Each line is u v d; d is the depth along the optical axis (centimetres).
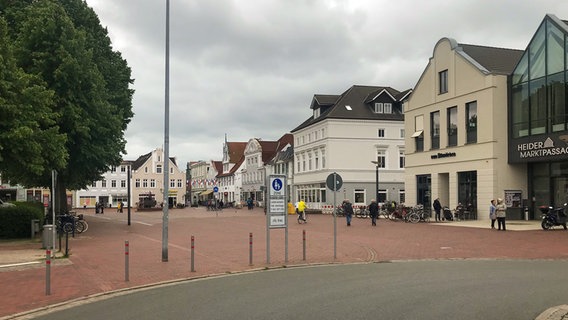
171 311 881
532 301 905
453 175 3844
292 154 7600
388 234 2514
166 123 1614
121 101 3550
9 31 2859
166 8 1623
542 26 3241
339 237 2366
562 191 3200
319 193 6366
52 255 1733
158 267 1455
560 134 3088
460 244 2025
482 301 909
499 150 3466
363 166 6109
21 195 7588
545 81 3209
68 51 2683
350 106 6247
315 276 1261
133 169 11031
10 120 2166
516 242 2061
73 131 2680
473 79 3656
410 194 4375
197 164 13712
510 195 3438
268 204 1532
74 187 3972
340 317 798
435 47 4078
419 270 1346
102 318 848
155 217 4900
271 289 1080
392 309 848
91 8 3450
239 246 2023
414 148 4334
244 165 10356
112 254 1769
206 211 6706
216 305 921
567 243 1991
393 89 6450
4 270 1419
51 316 884
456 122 3850
